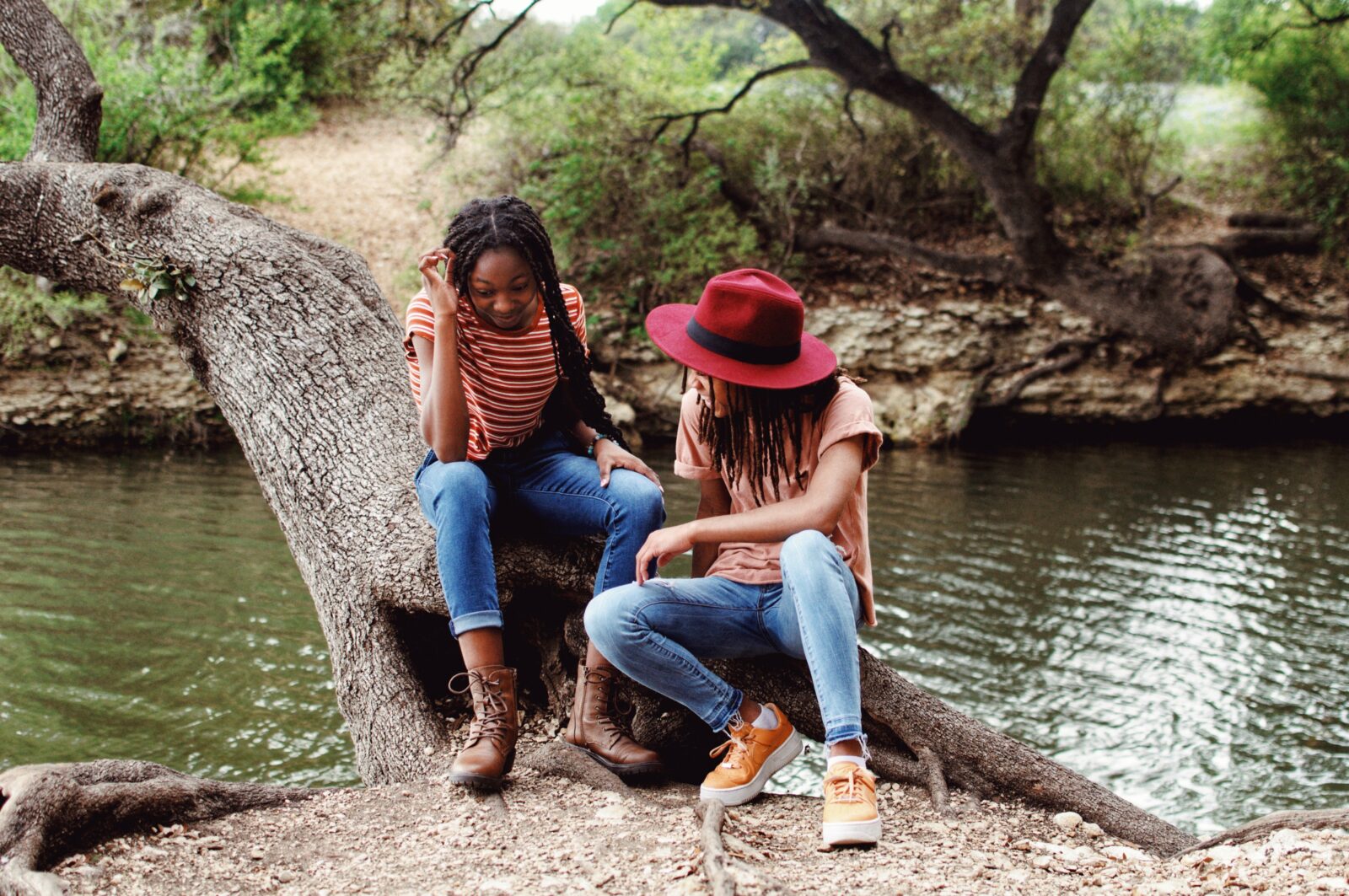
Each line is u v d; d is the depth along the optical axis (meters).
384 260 16.97
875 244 17.47
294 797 3.07
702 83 19.42
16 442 13.78
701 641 3.10
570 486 3.37
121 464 13.16
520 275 2.99
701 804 2.99
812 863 2.71
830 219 19.27
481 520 3.16
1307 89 19.25
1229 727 7.11
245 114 17.28
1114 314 16.50
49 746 6.45
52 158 5.96
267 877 2.57
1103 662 8.11
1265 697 7.55
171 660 7.69
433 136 17.75
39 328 14.16
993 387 16.34
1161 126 20.81
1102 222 19.62
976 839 3.06
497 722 3.13
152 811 2.77
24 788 2.56
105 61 15.09
